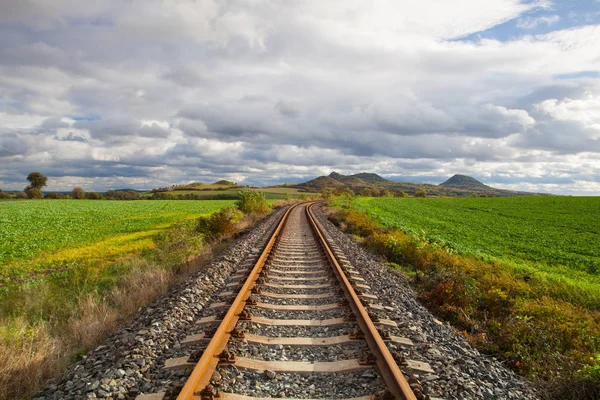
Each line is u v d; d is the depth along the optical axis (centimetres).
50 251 1672
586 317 790
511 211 4503
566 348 641
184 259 1095
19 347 483
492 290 864
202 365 383
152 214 4144
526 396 425
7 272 1249
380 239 1590
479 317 766
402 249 1396
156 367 432
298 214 3319
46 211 4719
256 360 433
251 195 3172
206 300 711
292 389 381
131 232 2419
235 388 377
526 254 1828
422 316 667
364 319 535
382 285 859
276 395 366
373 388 379
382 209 4794
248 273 867
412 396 332
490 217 3809
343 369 415
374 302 700
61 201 8562
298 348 481
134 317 652
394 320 604
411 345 500
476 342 623
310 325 560
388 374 393
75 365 465
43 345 483
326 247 1256
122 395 371
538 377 511
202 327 553
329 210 4053
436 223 3122
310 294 738
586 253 1884
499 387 430
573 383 449
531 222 3331
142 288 802
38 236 2209
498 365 514
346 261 1104
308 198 9006
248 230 2016
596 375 438
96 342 557
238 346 471
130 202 7894
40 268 1324
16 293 909
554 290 1037
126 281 909
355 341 495
